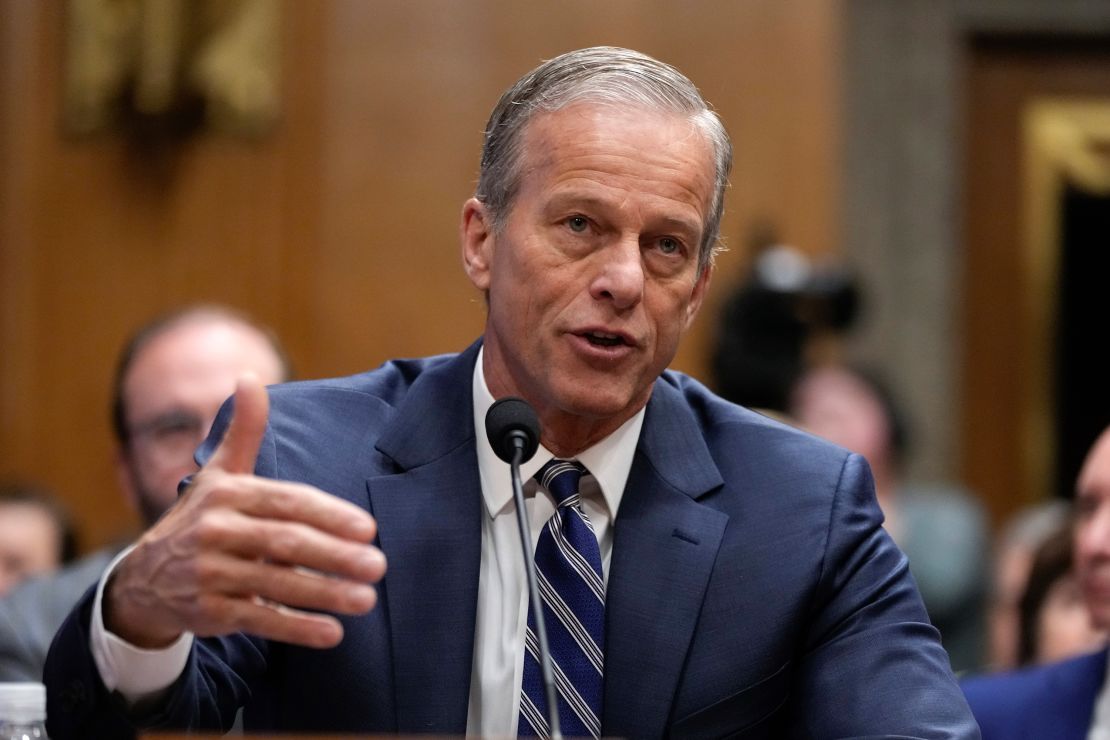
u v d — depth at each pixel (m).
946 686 3.33
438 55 9.09
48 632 4.89
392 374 3.73
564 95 3.36
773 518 3.48
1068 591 5.73
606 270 3.28
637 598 3.36
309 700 3.23
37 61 9.09
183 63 9.03
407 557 3.34
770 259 7.75
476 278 3.54
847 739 3.25
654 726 3.27
